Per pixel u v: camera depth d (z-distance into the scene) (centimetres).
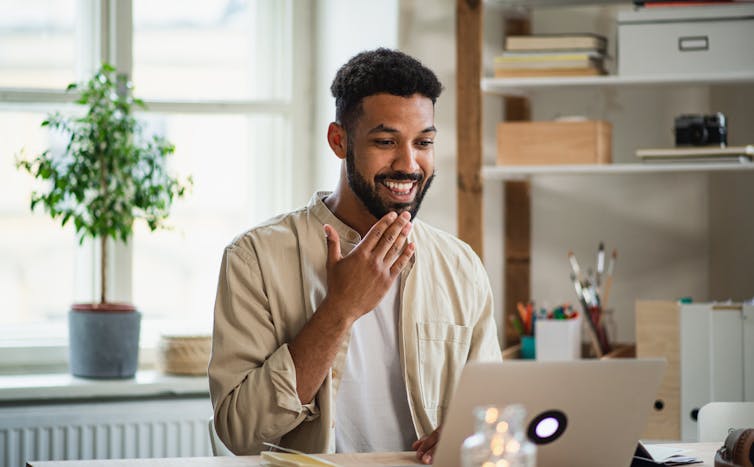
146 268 366
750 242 310
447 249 201
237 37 376
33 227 355
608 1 315
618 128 336
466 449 116
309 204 196
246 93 377
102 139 311
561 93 337
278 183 376
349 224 190
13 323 354
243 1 376
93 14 355
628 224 336
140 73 365
